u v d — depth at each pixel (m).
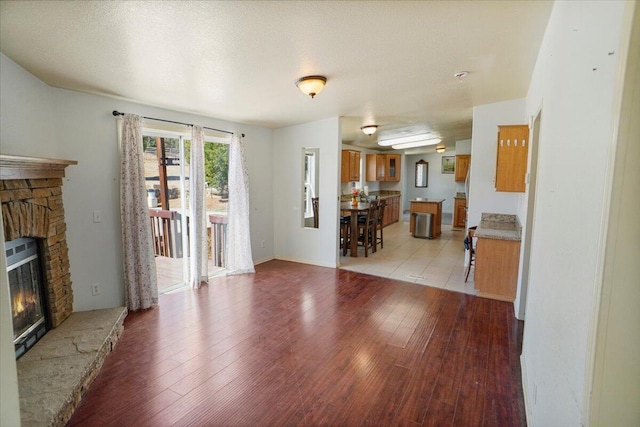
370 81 3.28
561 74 1.61
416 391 2.25
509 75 3.21
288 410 2.08
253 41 2.26
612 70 0.87
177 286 4.36
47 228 2.69
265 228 5.73
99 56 2.41
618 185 0.78
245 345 2.87
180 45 2.27
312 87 3.05
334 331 3.12
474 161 4.66
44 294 2.72
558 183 1.53
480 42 2.41
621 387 0.82
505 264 3.82
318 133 5.25
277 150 5.77
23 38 2.09
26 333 2.45
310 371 2.48
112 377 2.41
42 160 2.41
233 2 1.76
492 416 2.01
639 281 0.78
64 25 1.94
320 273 5.01
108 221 3.47
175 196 4.98
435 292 4.17
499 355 2.69
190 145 4.34
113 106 3.50
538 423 1.64
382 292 4.18
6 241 2.27
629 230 0.78
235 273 4.98
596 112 1.00
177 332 3.11
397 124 5.96
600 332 0.83
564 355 1.21
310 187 7.11
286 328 3.19
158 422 1.98
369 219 6.23
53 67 2.58
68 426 1.93
